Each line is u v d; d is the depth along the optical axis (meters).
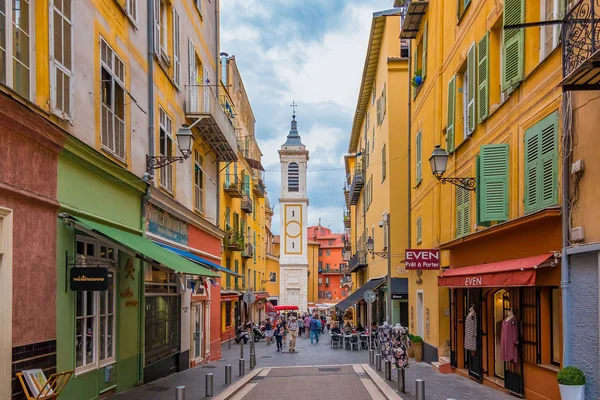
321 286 100.00
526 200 10.50
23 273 8.49
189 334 20.33
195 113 19.66
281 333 30.69
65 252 10.05
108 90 12.53
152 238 15.45
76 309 10.84
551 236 9.77
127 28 13.80
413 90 23.48
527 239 10.88
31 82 8.86
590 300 8.41
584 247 8.41
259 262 58.69
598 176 8.18
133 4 14.31
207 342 23.39
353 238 57.34
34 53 8.97
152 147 15.38
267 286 71.06
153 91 15.70
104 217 12.09
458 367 16.55
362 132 46.03
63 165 10.03
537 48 10.36
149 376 15.36
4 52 7.97
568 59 8.11
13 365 8.11
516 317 11.75
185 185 19.52
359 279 47.66
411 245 24.03
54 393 8.36
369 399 12.79
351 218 60.19
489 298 14.39
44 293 9.18
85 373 11.01
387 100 29.05
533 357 10.87
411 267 17.59
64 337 9.95
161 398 12.27
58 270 9.73
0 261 7.90
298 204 74.81
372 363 20.62
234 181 38.41
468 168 14.66
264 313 61.69
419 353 20.91
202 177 22.53
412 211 23.98
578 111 8.75
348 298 36.31
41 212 9.16
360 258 40.44
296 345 35.22
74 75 10.44
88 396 11.18
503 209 11.52
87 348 11.44
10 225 8.08
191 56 20.72
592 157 8.34
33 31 8.95
